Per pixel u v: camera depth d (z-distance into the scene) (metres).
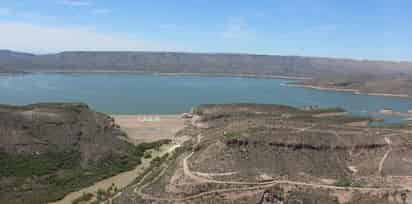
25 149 114.12
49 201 87.50
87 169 110.88
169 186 79.75
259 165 86.06
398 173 88.25
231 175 81.50
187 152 101.75
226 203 72.50
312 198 75.25
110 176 105.31
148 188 82.25
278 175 82.50
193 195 75.25
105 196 88.19
